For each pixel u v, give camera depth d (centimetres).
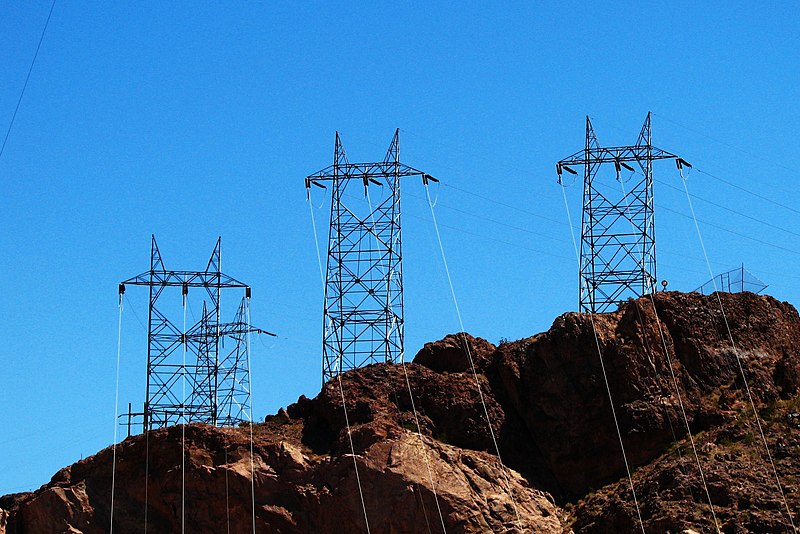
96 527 12056
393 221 14138
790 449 11344
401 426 12238
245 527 11688
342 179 14262
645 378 12319
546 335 12688
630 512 11081
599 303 14062
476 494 11381
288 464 11838
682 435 12044
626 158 14312
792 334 13275
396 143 14362
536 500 11600
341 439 11962
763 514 10669
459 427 12406
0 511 12362
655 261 14112
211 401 15012
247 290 15350
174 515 11919
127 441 12388
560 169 14438
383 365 13000
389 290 13962
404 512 11300
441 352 13050
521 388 12581
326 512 11500
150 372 14812
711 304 13000
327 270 14075
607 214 14275
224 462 11981
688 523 10706
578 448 12144
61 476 12450
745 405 12144
